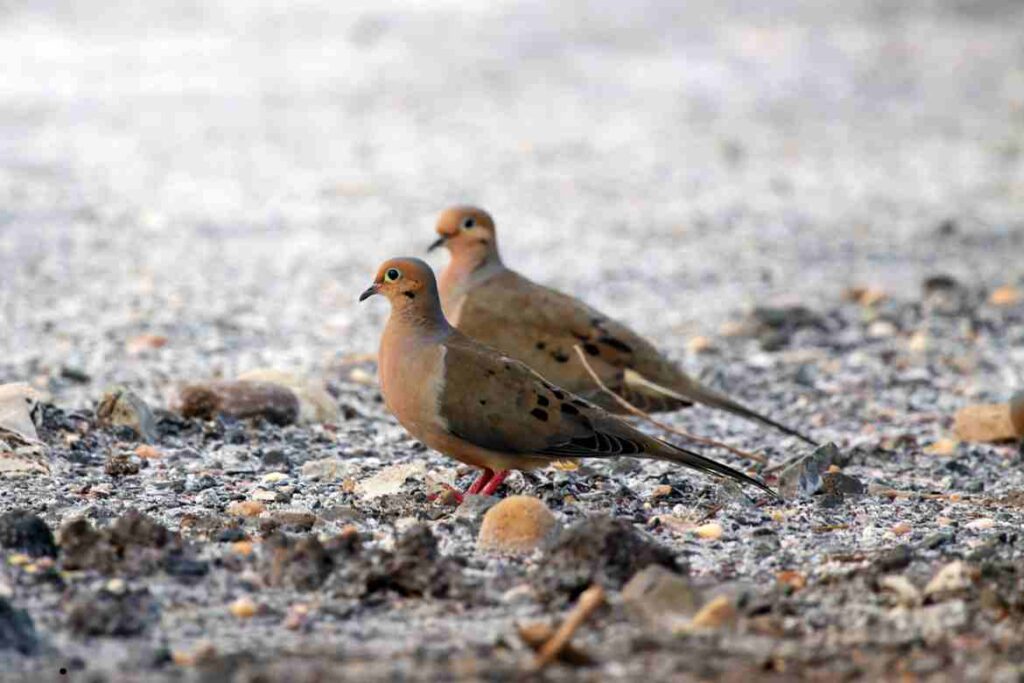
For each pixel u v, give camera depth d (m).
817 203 22.97
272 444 11.13
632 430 9.45
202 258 18.64
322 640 7.23
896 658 7.07
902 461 11.32
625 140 27.48
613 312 16.78
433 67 33.69
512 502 8.61
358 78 32.34
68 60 32.84
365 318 16.23
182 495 9.66
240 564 8.17
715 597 7.72
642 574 7.75
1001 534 8.99
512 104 30.48
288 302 16.77
